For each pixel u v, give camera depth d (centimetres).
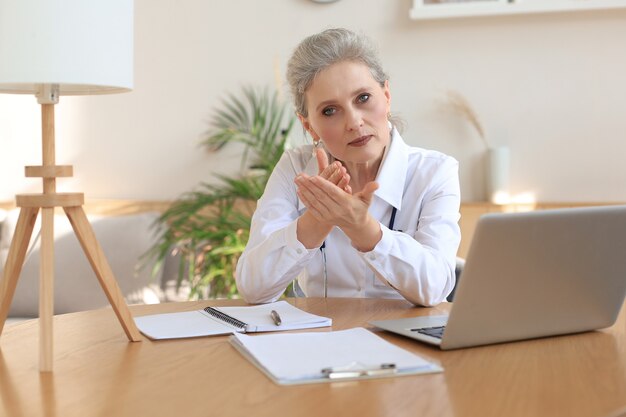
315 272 211
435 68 370
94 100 408
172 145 402
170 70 401
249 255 192
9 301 145
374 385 115
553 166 362
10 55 128
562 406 105
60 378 124
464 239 351
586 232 138
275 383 117
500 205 349
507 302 136
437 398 109
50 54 129
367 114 185
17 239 142
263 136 389
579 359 131
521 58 362
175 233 382
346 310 177
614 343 143
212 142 396
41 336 128
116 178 408
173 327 157
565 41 358
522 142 364
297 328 155
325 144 191
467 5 356
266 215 207
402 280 176
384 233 172
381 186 201
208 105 398
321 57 183
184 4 397
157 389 116
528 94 362
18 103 415
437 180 204
